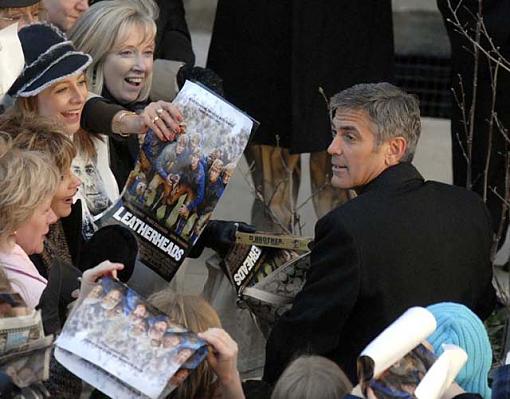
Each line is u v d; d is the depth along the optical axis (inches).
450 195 487.8
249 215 850.1
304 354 442.0
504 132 671.8
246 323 543.5
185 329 362.0
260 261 514.0
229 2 758.5
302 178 863.1
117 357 354.9
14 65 489.1
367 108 485.7
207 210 495.5
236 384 366.6
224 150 496.1
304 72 745.0
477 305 504.4
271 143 760.3
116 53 563.8
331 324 461.7
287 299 507.2
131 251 482.3
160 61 621.6
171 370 352.8
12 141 436.8
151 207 500.7
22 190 417.1
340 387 374.6
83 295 387.9
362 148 486.6
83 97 506.6
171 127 498.9
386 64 767.1
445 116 942.4
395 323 348.2
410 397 344.2
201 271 729.0
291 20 743.1
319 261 466.9
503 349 624.1
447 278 473.7
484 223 491.2
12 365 366.9
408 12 944.9
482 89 726.5
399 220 469.7
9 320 373.7
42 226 432.8
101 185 530.6
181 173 498.0
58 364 394.9
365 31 756.0
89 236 506.9
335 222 466.9
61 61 495.5
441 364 349.7
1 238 425.7
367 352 340.5
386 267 462.6
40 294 431.2
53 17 596.7
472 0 720.3
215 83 612.1
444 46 943.0
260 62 756.0
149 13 582.6
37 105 496.4
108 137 548.7
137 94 573.6
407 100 490.9
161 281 498.9
